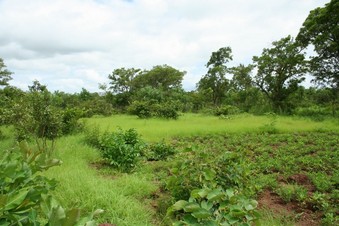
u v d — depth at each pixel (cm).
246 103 3719
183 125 1697
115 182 597
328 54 2544
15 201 159
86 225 157
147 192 572
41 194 171
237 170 436
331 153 959
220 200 223
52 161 197
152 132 1359
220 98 4812
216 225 186
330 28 2512
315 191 629
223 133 1451
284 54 3017
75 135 1213
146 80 5272
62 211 146
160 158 920
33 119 862
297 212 533
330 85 2641
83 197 483
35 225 163
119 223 423
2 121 982
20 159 199
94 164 820
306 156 909
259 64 3141
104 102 3284
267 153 965
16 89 1255
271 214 511
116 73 4772
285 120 2153
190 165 441
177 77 5662
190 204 193
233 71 3531
